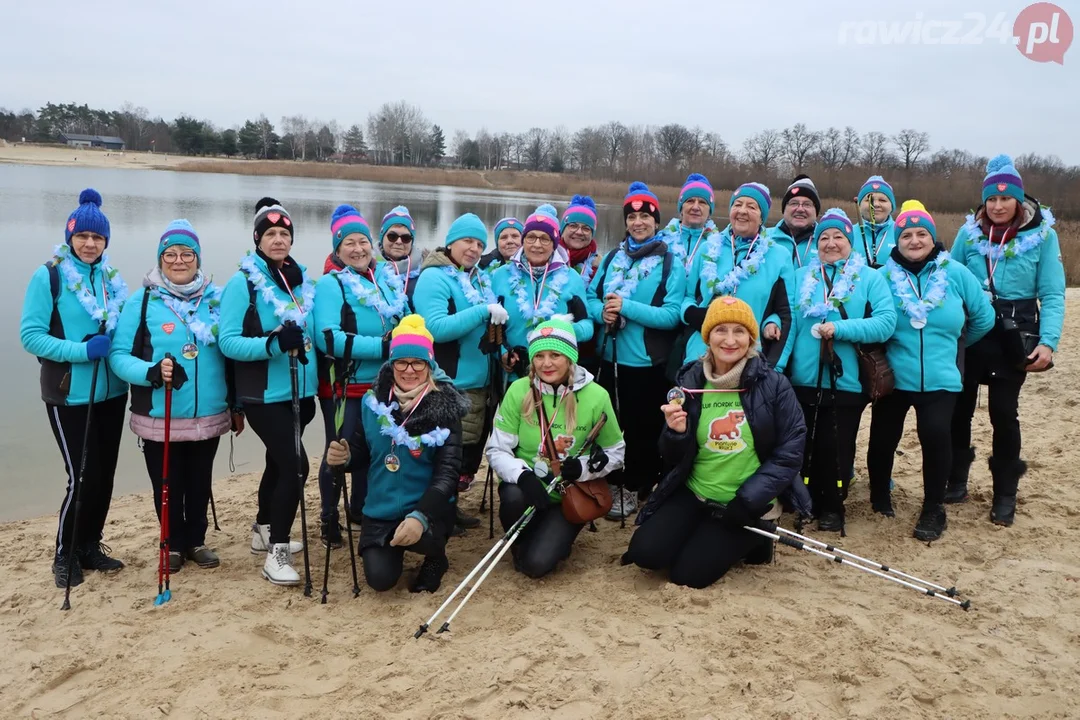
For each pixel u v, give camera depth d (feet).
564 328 15.69
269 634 13.58
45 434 25.62
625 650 12.84
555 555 15.43
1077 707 11.41
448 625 13.52
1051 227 17.98
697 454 15.34
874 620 13.67
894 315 16.92
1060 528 17.47
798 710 11.30
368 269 17.79
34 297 14.85
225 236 78.54
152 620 14.12
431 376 15.16
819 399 17.22
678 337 18.51
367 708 11.56
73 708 11.75
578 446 15.64
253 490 22.34
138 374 14.88
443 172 339.36
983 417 27.63
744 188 18.04
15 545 17.99
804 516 15.64
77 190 142.41
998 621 13.67
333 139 409.69
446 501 14.73
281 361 15.67
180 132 396.98
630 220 19.15
